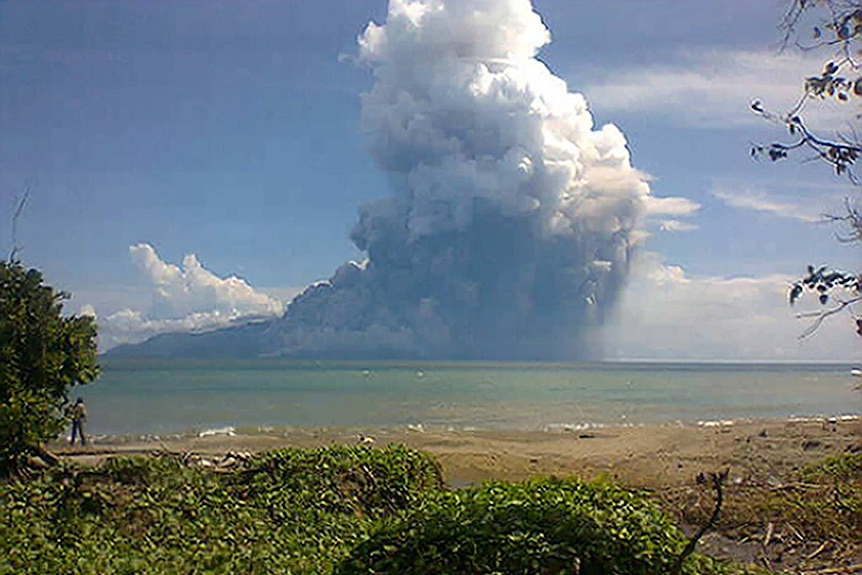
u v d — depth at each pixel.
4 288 16.44
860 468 15.13
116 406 53.88
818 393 77.31
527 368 188.00
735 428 34.66
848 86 6.20
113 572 8.93
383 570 7.34
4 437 14.79
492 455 25.86
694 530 12.24
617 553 6.91
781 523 11.98
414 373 129.38
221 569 9.01
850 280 6.28
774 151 6.43
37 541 9.76
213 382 90.00
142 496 10.87
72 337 16.83
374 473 12.34
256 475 12.36
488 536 7.03
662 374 144.25
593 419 45.00
